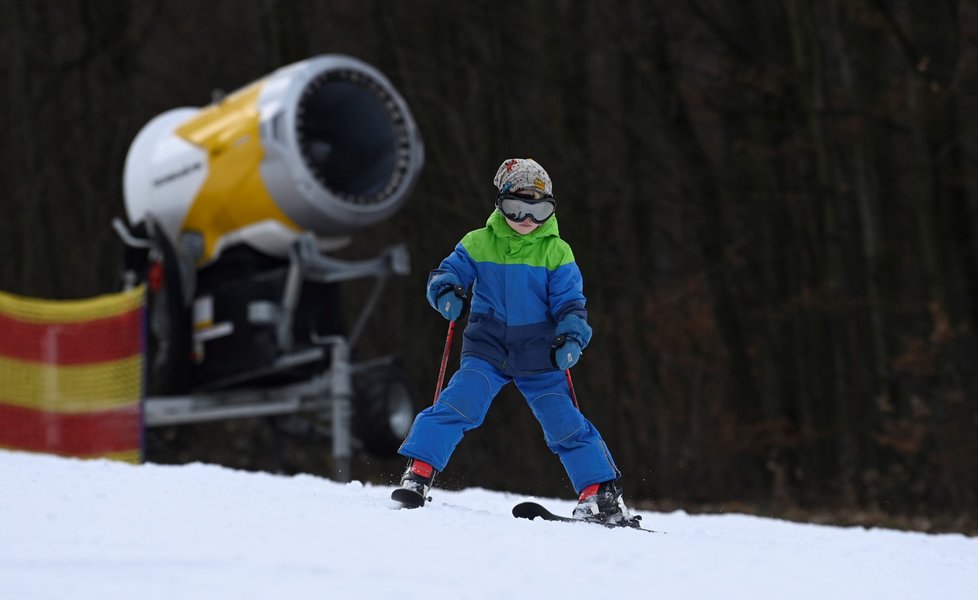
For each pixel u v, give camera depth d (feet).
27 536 36.22
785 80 188.75
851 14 168.14
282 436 145.48
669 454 195.93
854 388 194.39
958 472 156.15
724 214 222.69
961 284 162.40
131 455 131.54
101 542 35.76
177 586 30.81
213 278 132.98
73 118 255.09
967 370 159.74
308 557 35.12
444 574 34.45
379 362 130.82
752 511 138.31
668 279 232.94
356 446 132.67
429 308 239.30
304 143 124.47
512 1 232.73
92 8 248.32
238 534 37.73
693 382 198.59
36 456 72.90
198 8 254.88
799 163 201.57
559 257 52.47
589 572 36.32
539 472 219.82
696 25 215.51
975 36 168.04
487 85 234.58
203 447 221.66
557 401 52.80
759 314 198.39
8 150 261.44
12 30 253.24
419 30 235.61
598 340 214.90
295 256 125.08
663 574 37.47
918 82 161.48
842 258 189.57
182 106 256.11
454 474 221.05
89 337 135.33
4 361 137.80
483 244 52.60
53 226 255.91
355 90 129.80
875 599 38.27
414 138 131.64
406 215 239.71
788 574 40.63
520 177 51.39
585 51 218.38
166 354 132.05
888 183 180.96
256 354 127.34
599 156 231.91
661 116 215.31
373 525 41.32
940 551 61.05
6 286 262.67
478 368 52.19
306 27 231.50
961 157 164.86
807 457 200.85
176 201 132.98
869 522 124.36
